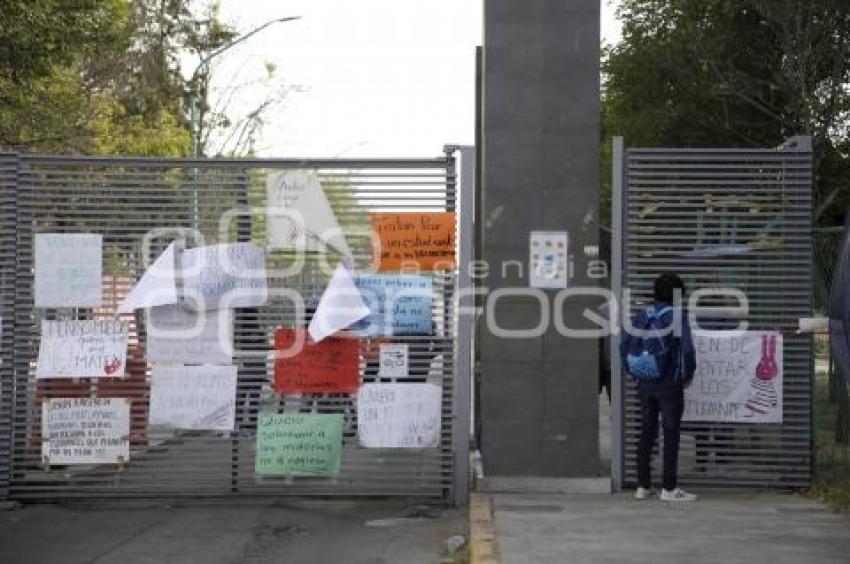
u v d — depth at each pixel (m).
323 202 9.37
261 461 9.34
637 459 9.44
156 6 30.11
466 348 9.31
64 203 9.43
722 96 19.27
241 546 8.08
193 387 9.37
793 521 8.41
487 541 7.68
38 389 9.43
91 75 26.55
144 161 9.39
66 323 9.38
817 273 10.69
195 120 30.81
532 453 9.82
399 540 8.23
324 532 8.50
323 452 9.38
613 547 7.52
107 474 9.48
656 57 19.67
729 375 9.64
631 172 9.74
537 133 9.80
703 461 9.73
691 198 9.72
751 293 9.70
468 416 9.36
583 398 9.80
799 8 16.94
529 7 9.84
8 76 15.60
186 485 9.48
